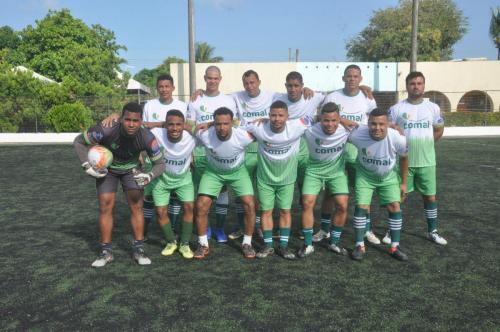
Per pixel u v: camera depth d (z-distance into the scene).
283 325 3.07
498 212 6.25
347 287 3.72
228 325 3.06
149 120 5.43
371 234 4.98
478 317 3.20
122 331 2.99
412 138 4.83
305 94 5.21
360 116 5.14
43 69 27.19
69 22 28.53
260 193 4.46
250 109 5.41
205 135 4.30
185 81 23.95
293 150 4.32
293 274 4.02
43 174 9.88
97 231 5.40
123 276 3.96
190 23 19.52
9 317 3.20
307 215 4.50
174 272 4.06
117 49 30.83
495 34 33.59
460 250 4.66
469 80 25.66
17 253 4.58
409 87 4.86
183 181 4.44
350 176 5.14
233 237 5.16
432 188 4.89
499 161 11.51
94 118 21.17
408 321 3.14
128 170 4.19
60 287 3.71
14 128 20.47
